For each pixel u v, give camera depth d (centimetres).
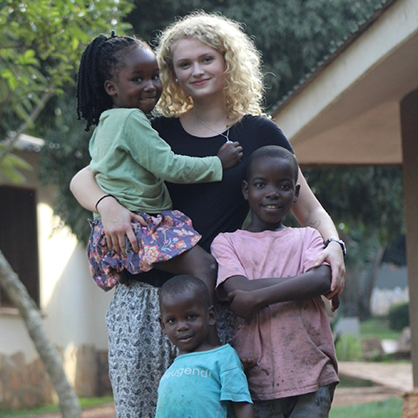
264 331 382
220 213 409
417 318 895
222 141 421
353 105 850
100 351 1914
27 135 1673
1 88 1102
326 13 1439
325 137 977
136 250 396
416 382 899
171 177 395
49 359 1038
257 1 1436
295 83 1464
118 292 415
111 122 404
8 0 940
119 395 409
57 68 1020
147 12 1400
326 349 384
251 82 434
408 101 869
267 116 452
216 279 394
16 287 1043
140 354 404
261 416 381
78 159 1461
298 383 375
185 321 375
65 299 1805
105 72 411
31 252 1720
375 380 1788
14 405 1608
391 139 1011
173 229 396
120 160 401
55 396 1716
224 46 421
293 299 375
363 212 1609
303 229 400
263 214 394
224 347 376
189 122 432
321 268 382
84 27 992
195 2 1415
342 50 753
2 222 1683
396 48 679
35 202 1725
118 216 395
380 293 4391
